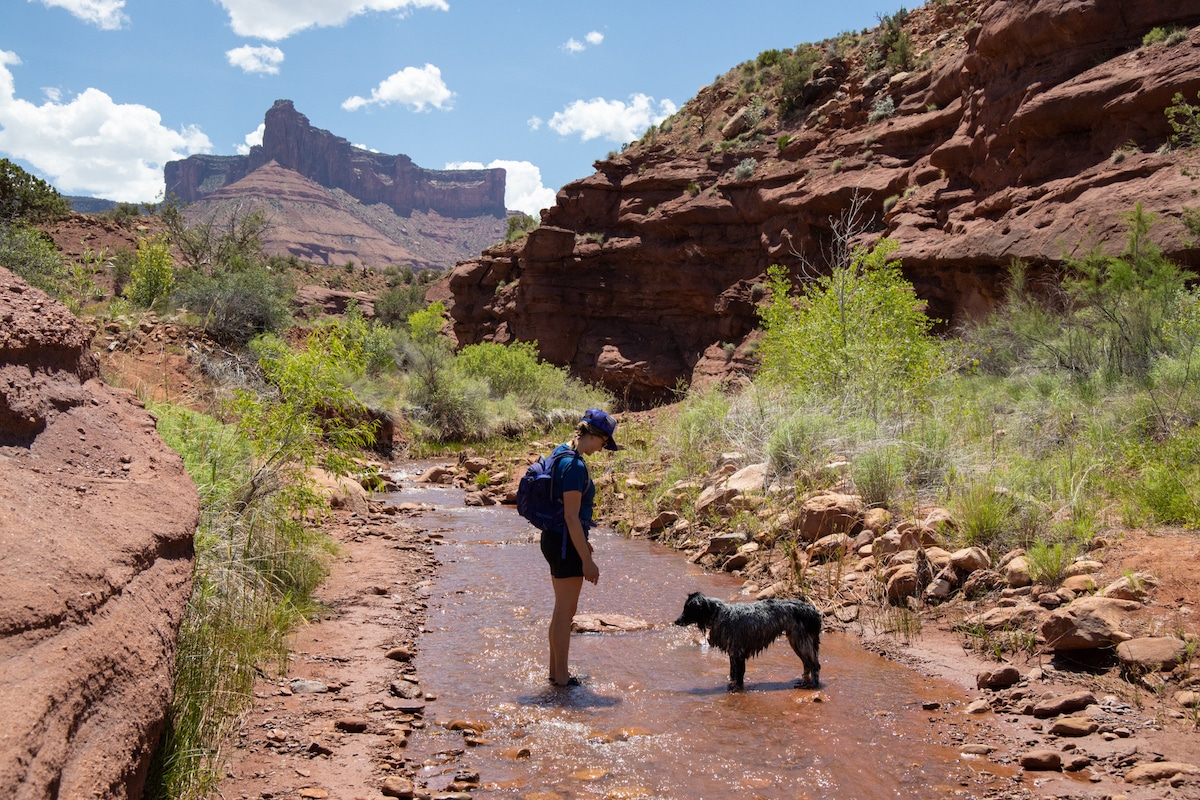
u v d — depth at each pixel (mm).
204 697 3801
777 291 15164
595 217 37406
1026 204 19438
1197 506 6125
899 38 31859
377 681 4840
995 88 22016
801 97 34500
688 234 34031
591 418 5152
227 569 5289
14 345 3393
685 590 7379
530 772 3693
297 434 7066
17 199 30906
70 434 3457
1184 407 8375
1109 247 15500
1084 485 7316
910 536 6816
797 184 30312
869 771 3678
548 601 6941
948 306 21984
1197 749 3695
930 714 4375
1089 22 19219
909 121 28016
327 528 9445
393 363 22781
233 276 18844
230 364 13805
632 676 5113
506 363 24594
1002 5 21562
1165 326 10680
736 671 4848
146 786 2949
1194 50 16875
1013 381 12008
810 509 7871
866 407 10891
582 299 36094
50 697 2072
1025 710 4336
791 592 6805
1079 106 18812
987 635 5418
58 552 2582
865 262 13609
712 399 13641
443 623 6273
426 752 3920
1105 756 3721
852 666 5230
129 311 15672
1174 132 16766
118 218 48750
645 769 3723
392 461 17734
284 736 3902
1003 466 8070
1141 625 4766
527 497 5090
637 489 12062
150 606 2914
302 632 5629
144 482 3594
